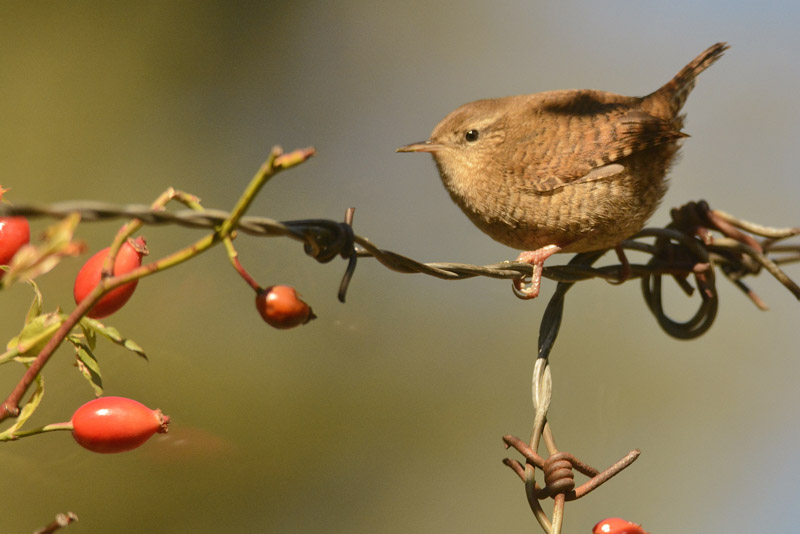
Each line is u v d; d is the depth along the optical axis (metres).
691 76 6.42
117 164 10.26
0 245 3.00
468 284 10.12
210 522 7.49
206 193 10.23
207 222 2.80
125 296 2.96
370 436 8.79
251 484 7.98
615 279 5.31
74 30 10.67
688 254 5.60
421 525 8.73
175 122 10.59
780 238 5.49
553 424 9.70
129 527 7.05
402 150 6.61
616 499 9.34
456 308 9.94
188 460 7.50
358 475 8.66
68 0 10.70
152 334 8.02
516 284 4.98
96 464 6.93
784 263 5.87
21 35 10.46
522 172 6.04
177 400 7.84
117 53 10.79
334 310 9.27
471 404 9.39
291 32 11.67
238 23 11.46
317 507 8.25
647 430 9.85
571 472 3.71
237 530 7.81
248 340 8.51
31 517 6.77
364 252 3.81
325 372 8.88
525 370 9.75
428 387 9.25
